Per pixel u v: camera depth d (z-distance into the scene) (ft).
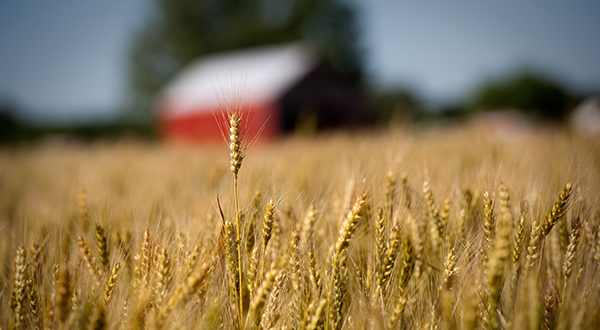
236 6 179.01
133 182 13.04
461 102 229.66
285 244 5.44
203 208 6.40
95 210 7.75
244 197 5.75
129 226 6.61
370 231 5.78
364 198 4.54
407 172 6.82
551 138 15.99
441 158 12.05
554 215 4.64
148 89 165.58
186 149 29.55
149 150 30.63
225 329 4.70
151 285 4.46
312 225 5.64
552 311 4.36
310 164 12.81
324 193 7.30
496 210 5.24
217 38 175.01
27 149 42.11
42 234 6.22
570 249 4.80
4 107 153.79
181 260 4.78
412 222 5.65
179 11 172.96
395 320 4.54
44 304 4.77
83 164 20.16
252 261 4.73
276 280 4.53
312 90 83.25
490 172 6.02
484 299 4.73
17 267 4.67
